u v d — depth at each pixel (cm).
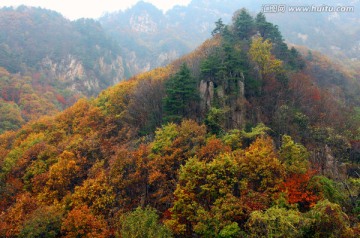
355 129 4884
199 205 2742
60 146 4416
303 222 2314
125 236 2489
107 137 4678
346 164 4006
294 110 4634
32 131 5575
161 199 3200
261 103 4800
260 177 2925
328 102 5325
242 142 3706
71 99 12731
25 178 3997
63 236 2950
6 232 2958
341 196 3050
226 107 4353
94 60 18700
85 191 3266
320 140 4169
